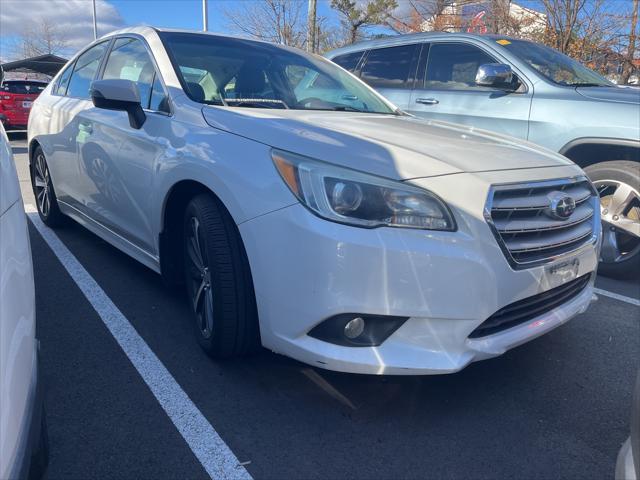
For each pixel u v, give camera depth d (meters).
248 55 3.71
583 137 4.38
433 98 5.40
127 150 3.37
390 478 2.13
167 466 2.15
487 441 2.37
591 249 2.78
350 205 2.18
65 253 4.58
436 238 2.17
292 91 3.60
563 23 10.62
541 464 2.24
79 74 4.62
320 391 2.67
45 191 5.13
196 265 2.93
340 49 6.76
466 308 2.21
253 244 2.38
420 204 2.19
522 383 2.84
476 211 2.22
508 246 2.31
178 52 3.45
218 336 2.65
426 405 2.61
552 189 2.54
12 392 1.21
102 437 2.30
